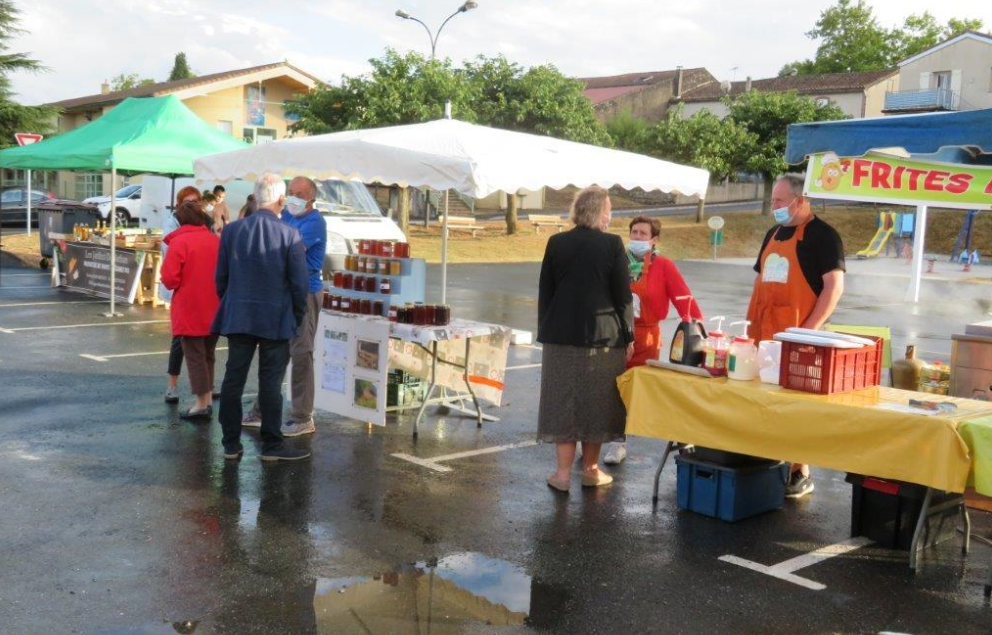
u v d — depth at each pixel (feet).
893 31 213.87
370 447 20.68
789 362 15.12
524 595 13.07
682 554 14.88
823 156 18.92
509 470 19.35
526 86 95.71
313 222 20.76
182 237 21.49
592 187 17.28
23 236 66.95
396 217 99.19
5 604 12.12
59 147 39.42
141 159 37.14
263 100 116.47
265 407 18.94
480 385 23.18
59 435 20.63
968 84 153.17
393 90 84.58
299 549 14.48
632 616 12.50
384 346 20.77
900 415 13.38
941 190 18.10
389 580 13.42
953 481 12.85
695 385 15.84
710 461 16.76
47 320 37.35
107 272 43.88
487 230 104.17
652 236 19.06
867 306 57.62
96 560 13.74
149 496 16.75
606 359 17.33
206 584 13.02
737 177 139.23
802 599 13.23
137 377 27.17
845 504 17.84
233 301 18.21
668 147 115.96
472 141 20.93
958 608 13.03
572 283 17.06
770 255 17.13
